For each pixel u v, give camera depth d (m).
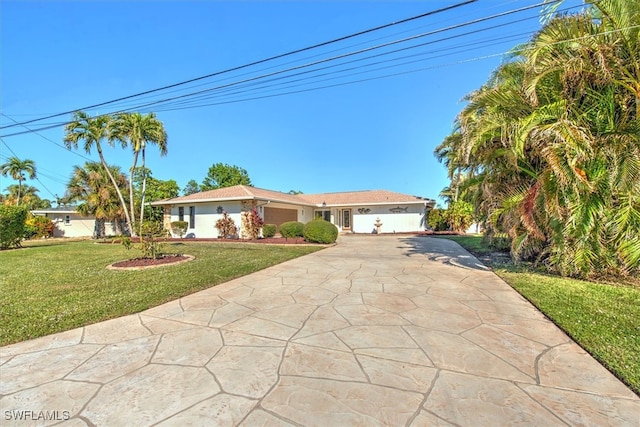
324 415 2.10
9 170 29.70
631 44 5.43
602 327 3.66
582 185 5.43
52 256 11.02
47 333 3.64
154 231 9.40
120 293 5.42
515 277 6.47
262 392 2.38
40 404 2.25
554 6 5.72
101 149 18.69
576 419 2.06
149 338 3.47
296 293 5.39
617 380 2.55
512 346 3.21
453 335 3.49
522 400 2.27
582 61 5.61
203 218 19.83
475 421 2.03
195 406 2.21
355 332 3.60
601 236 5.79
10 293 5.44
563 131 5.32
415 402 2.24
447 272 7.20
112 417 2.10
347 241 16.62
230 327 3.79
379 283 6.11
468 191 11.66
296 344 3.27
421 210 23.05
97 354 3.08
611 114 5.93
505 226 7.73
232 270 7.46
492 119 6.45
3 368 2.80
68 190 23.22
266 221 20.03
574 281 6.06
